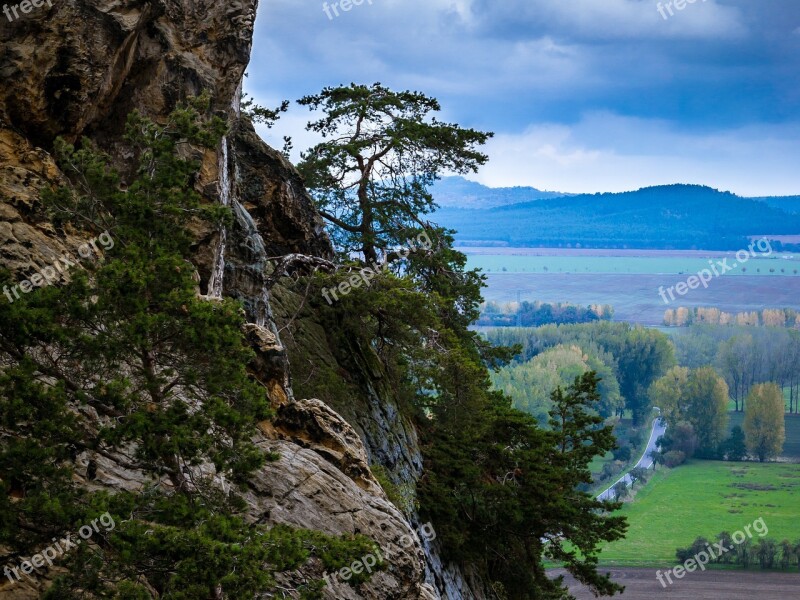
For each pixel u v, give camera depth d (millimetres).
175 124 17359
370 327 36375
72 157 16547
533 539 40562
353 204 42438
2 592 13594
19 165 20516
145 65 24375
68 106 21891
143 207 15727
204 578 13133
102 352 14328
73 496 13750
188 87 25031
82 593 13016
